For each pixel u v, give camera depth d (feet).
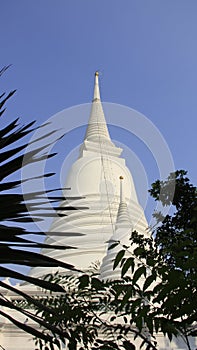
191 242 16.03
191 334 15.65
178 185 40.40
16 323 12.32
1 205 12.20
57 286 12.49
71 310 17.83
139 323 14.60
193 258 13.78
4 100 14.07
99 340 17.30
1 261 11.85
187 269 13.67
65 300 18.47
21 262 11.95
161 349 58.75
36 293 54.60
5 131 13.41
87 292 18.56
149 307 14.76
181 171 41.45
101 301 18.76
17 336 65.41
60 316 16.42
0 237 11.90
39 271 52.37
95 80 144.15
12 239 11.98
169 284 13.33
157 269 14.53
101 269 68.80
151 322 14.47
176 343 59.77
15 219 12.68
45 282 12.39
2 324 64.59
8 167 12.82
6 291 56.18
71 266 12.50
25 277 12.17
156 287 14.23
